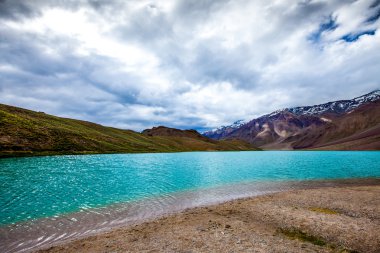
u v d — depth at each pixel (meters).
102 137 167.75
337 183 43.56
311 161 105.12
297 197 30.23
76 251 15.20
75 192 34.12
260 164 89.50
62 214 23.73
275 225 19.45
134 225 20.42
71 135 135.88
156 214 24.02
